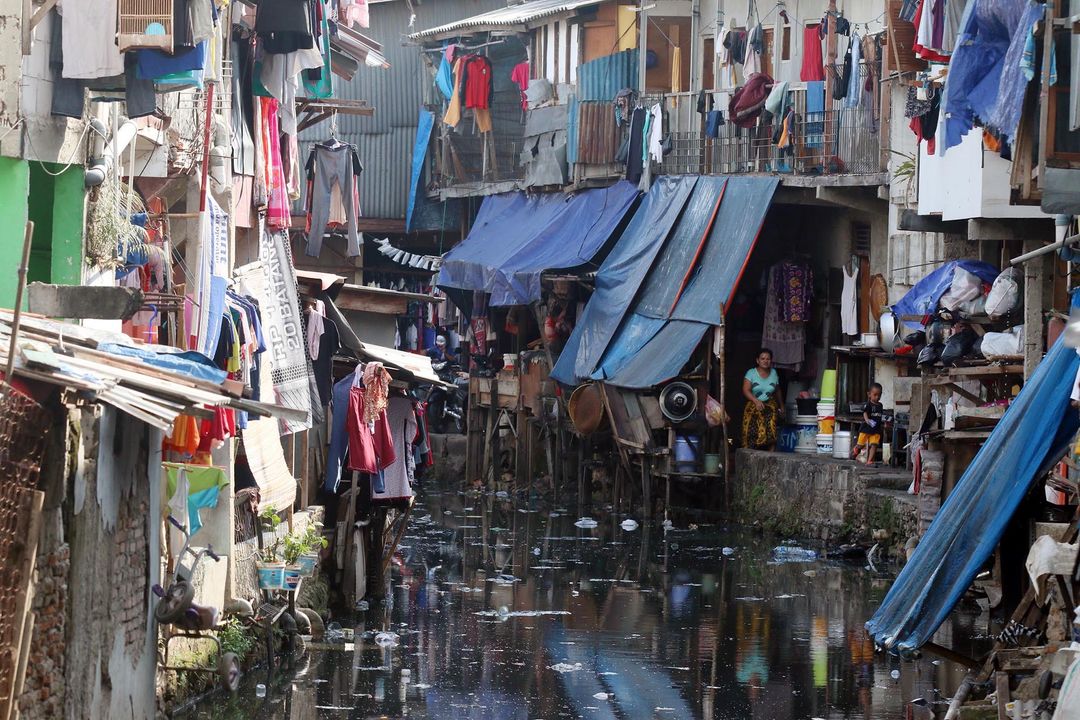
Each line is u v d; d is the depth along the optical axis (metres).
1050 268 38.38
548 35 71.25
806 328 59.12
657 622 36.47
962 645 33.16
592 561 46.53
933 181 42.72
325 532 38.59
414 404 40.25
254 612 30.05
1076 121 24.72
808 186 54.72
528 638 34.44
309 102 44.50
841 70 53.50
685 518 56.81
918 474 44.56
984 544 26.03
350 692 28.69
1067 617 23.77
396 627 35.62
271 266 38.38
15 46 22.75
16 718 16.98
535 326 73.50
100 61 23.25
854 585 41.75
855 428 53.94
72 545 19.38
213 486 25.89
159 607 23.88
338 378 41.72
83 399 18.34
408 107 81.06
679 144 61.97
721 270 55.97
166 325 28.89
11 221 23.25
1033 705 21.08
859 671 31.25
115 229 25.27
